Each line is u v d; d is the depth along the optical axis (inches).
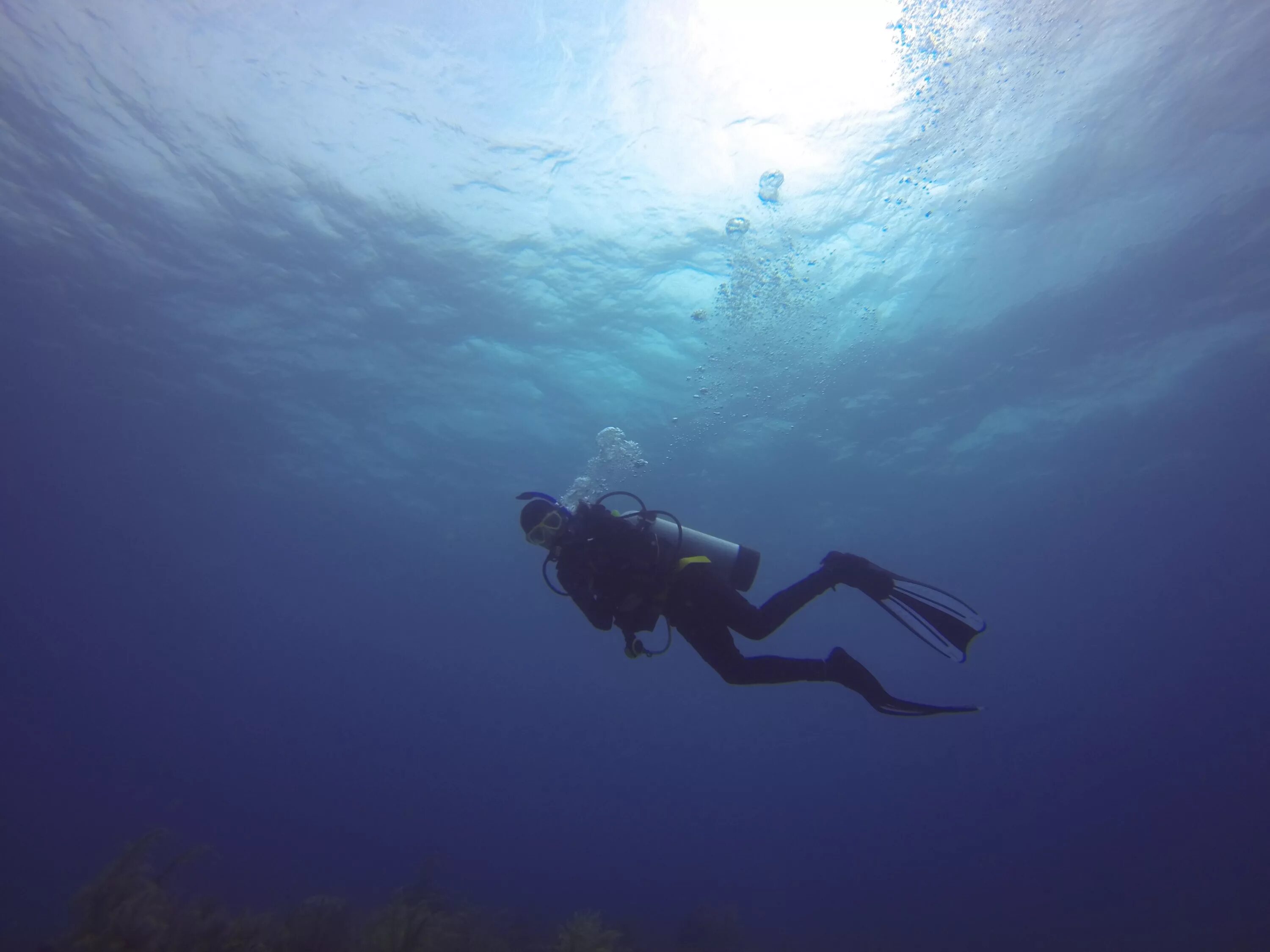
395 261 548.4
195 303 634.2
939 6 349.1
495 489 1018.7
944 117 415.5
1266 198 511.8
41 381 805.9
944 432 863.7
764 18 357.7
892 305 597.9
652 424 789.2
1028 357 706.8
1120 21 366.9
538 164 446.0
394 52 378.3
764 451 866.1
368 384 753.6
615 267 539.8
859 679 123.2
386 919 255.8
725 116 408.5
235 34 374.3
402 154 446.0
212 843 257.4
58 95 422.6
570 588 136.9
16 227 553.0
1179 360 745.0
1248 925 706.8
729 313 592.7
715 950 513.7
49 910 801.6
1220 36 380.2
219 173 476.1
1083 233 536.7
